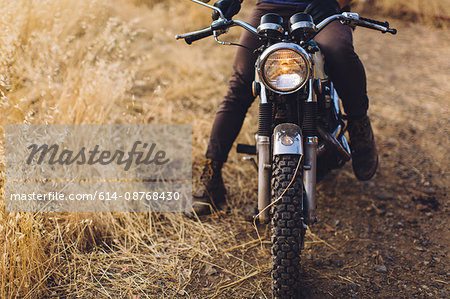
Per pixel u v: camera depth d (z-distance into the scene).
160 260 2.30
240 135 3.50
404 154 3.54
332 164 2.33
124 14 5.48
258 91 2.03
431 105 4.40
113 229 2.49
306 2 2.27
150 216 2.55
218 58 4.98
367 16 6.90
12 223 1.99
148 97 4.05
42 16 3.77
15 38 3.02
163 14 5.86
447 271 2.27
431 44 6.02
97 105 3.15
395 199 2.96
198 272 2.23
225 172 3.16
